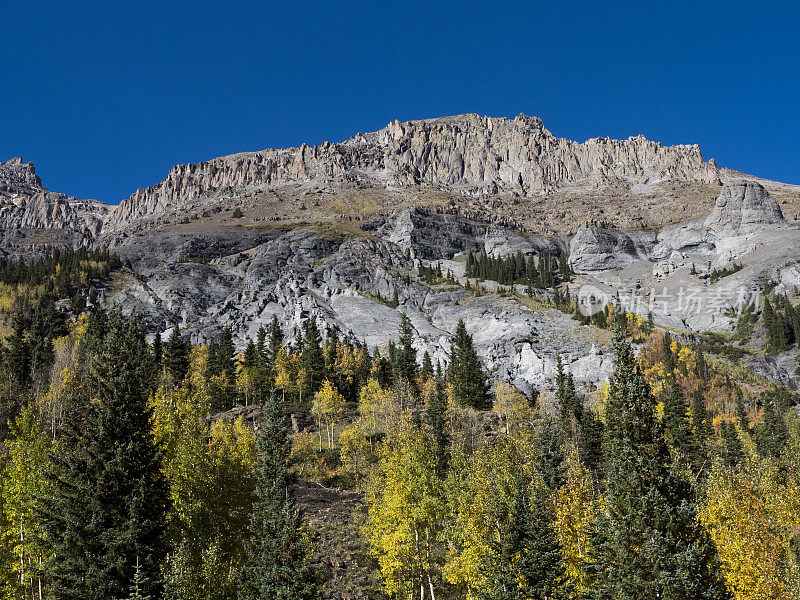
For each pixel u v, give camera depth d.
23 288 189.50
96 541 35.56
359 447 81.25
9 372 93.00
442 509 46.31
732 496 47.88
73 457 38.25
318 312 183.62
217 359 121.06
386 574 45.03
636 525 33.66
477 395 112.50
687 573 31.23
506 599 36.94
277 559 38.09
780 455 84.25
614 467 36.34
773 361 167.62
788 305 192.50
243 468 49.97
